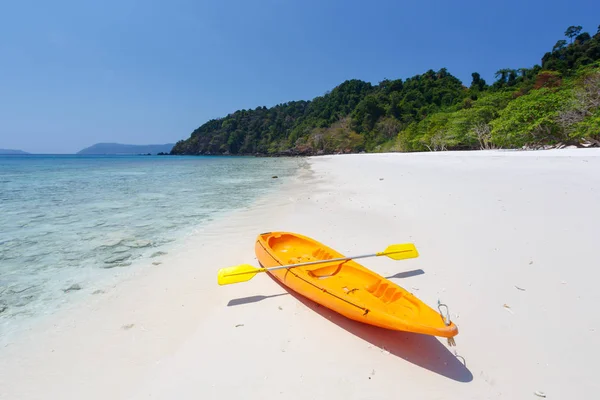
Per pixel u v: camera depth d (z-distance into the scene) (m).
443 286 4.90
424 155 44.75
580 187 10.95
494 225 7.60
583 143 31.33
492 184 13.09
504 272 5.20
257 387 3.10
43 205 12.58
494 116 47.06
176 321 4.28
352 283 4.76
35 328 4.21
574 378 3.03
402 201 11.11
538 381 3.03
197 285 5.31
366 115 116.31
